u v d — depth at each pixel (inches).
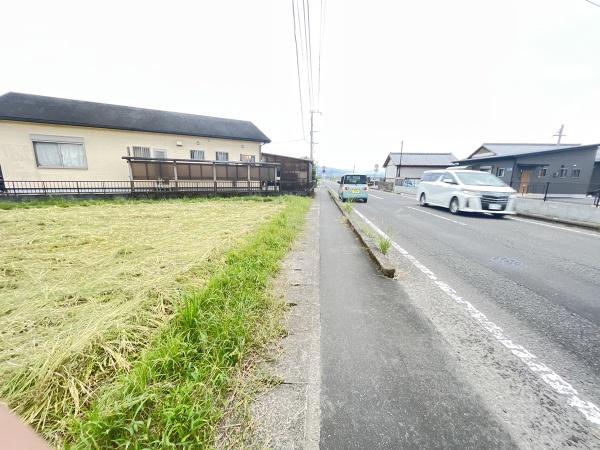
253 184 595.5
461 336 89.0
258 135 677.3
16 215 279.4
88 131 470.0
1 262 142.1
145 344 77.2
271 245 186.2
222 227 238.4
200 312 87.1
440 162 1608.0
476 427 55.3
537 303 114.0
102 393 59.9
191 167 518.3
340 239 226.8
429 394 64.1
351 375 70.3
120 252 162.7
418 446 51.0
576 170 722.8
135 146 515.5
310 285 129.3
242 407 59.6
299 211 359.9
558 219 328.8
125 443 47.9
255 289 114.1
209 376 65.5
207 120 668.7
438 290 126.5
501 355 79.4
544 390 65.9
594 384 68.3
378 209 459.8
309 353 79.0
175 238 196.5
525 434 53.9
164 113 621.0
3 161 415.8
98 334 78.3
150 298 104.4
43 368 64.1
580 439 52.9
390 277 142.1
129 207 367.6
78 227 227.8
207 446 49.9
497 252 193.8
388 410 59.4
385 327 93.9
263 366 73.0
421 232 261.9
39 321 88.2
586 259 178.5
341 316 101.0
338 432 54.0
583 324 97.5
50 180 448.1
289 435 53.4
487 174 407.2
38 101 483.2
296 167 702.5
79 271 131.2
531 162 709.3
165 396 58.1
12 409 56.2
